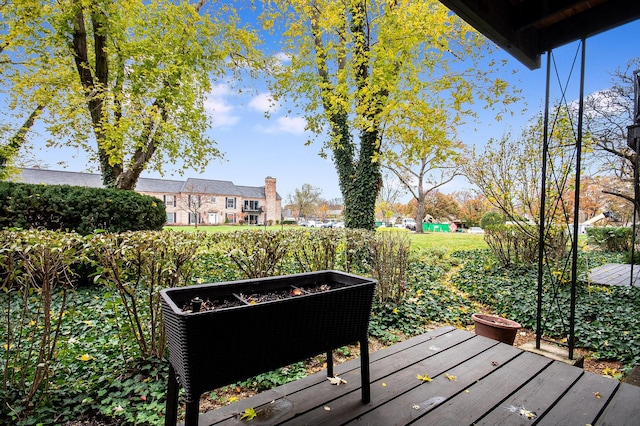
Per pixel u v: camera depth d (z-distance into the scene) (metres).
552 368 2.12
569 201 5.55
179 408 1.93
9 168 8.20
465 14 1.82
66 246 2.05
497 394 1.80
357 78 7.05
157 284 2.47
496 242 7.06
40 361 1.91
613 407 1.69
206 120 9.14
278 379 2.32
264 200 40.84
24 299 2.02
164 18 7.37
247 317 1.28
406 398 1.75
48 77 7.09
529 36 2.34
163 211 6.18
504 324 2.86
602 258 9.38
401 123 6.21
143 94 7.32
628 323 3.68
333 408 1.66
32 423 1.71
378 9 7.05
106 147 6.76
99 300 3.96
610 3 2.11
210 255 3.53
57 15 6.70
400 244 4.38
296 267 4.56
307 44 7.74
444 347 2.42
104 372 2.25
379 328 3.47
